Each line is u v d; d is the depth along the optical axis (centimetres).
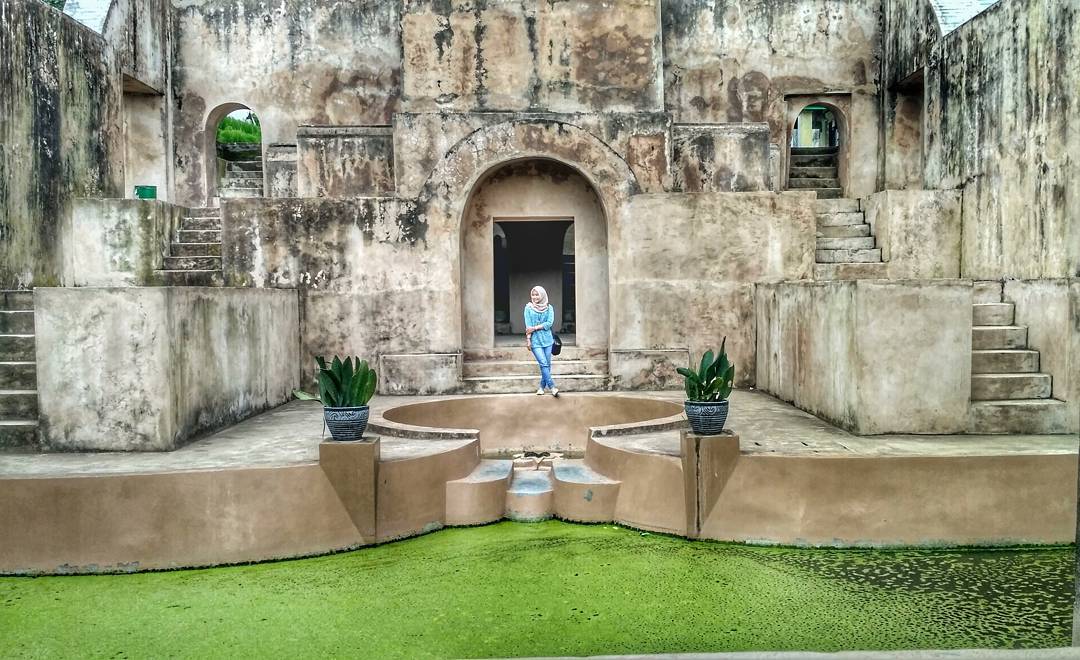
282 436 798
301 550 651
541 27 1152
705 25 1448
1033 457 656
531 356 1191
